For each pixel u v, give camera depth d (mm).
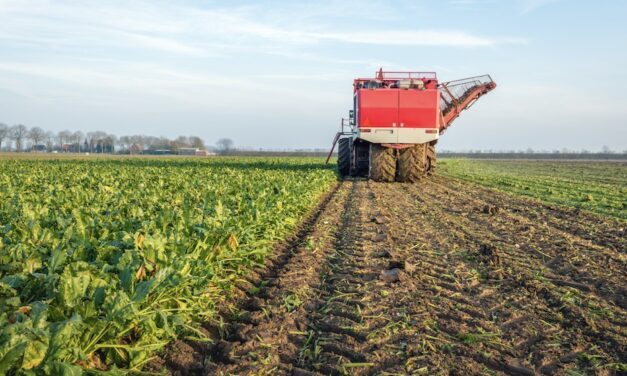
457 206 15242
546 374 4281
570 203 16578
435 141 23547
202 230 5914
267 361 4371
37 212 7039
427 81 22516
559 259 8281
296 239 9953
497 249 8930
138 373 4047
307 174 19453
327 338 4910
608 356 4602
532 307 5879
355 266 7684
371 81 22719
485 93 25312
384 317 5445
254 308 5746
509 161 72312
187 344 4695
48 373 3113
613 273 7406
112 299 3799
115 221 6668
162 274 4277
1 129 123188
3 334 2986
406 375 4176
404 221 12148
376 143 22094
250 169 25953
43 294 4047
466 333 5020
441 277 7113
